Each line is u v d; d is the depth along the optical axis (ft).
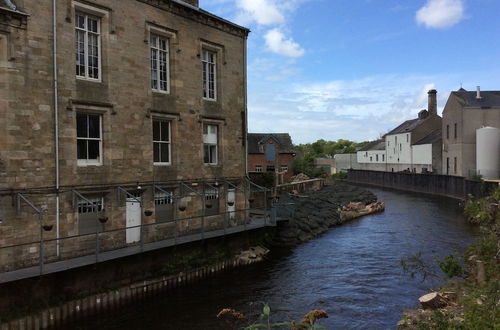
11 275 43.01
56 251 51.06
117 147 58.65
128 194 57.31
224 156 78.38
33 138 48.93
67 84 52.65
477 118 164.45
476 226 99.71
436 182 176.76
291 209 102.83
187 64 70.23
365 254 74.33
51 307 44.47
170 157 68.13
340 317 46.21
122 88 59.47
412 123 247.09
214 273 63.52
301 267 67.00
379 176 239.50
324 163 320.50
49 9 50.78
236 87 81.61
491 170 151.94
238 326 44.78
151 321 46.88
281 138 200.44
